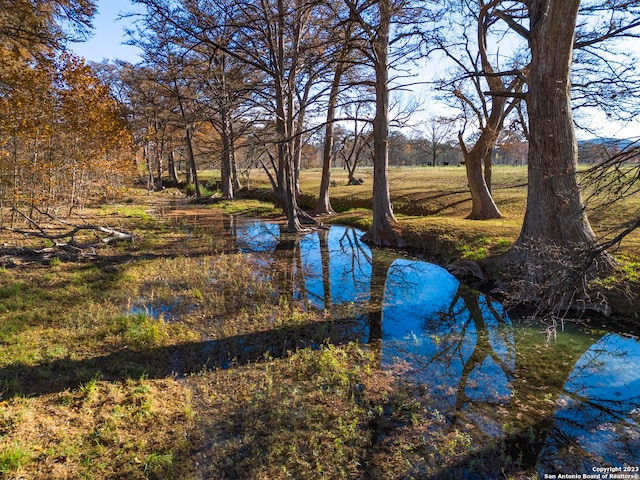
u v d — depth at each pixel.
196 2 16.72
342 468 3.76
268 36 16.73
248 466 3.75
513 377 5.61
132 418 4.33
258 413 4.57
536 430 4.38
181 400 4.79
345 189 29.06
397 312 8.32
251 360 5.92
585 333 7.16
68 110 15.73
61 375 5.05
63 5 12.08
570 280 5.20
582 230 8.18
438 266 12.17
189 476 3.60
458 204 19.47
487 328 7.49
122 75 34.88
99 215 19.44
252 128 25.12
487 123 15.32
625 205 12.93
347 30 15.28
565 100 8.15
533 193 8.75
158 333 6.45
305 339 6.79
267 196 32.78
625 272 7.95
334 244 15.70
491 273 10.06
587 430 4.39
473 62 16.86
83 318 6.99
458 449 4.05
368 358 6.09
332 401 4.87
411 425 4.45
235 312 7.92
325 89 18.62
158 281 9.68
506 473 3.74
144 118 35.12
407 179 31.52
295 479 3.62
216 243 15.32
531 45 8.75
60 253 11.20
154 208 26.41
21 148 14.41
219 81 25.19
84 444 3.89
